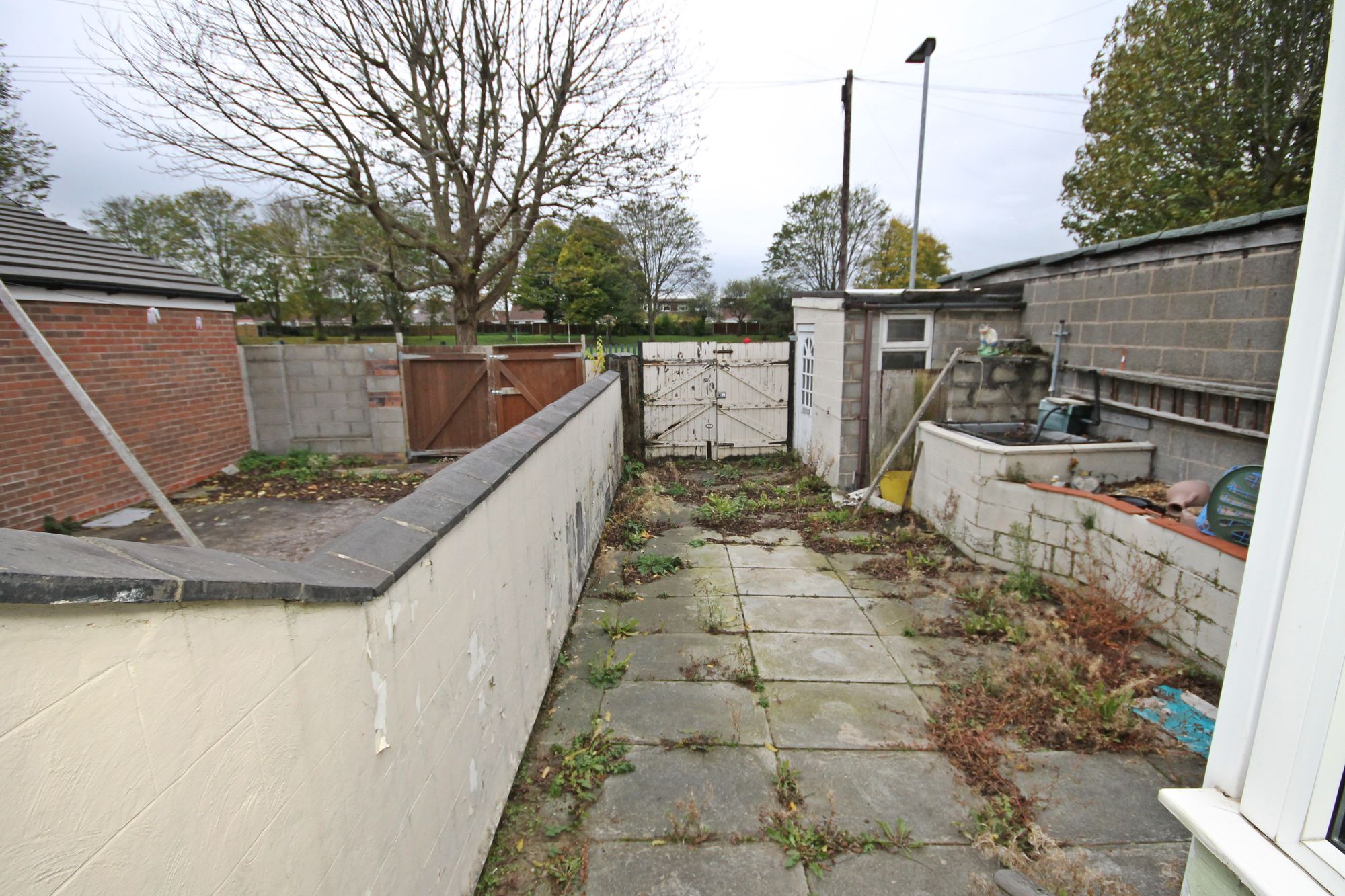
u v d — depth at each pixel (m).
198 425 7.47
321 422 8.61
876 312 6.65
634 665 3.49
